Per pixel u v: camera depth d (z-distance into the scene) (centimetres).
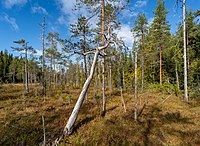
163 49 2152
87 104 1302
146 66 2536
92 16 1066
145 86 2116
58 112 1041
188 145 577
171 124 793
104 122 809
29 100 1616
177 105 1208
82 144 580
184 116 921
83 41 1199
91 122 819
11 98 1827
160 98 1516
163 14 2039
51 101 1564
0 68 5256
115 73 2623
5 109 1160
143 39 1981
